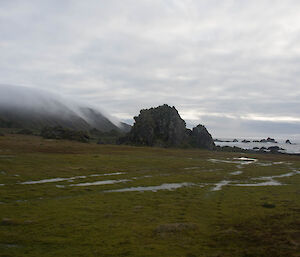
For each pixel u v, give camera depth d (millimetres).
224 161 132250
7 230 27688
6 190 47906
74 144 173750
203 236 27062
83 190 51312
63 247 23766
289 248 22938
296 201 45344
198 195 50562
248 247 23781
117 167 86125
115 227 29469
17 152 104625
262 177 80625
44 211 35562
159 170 86438
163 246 24141
